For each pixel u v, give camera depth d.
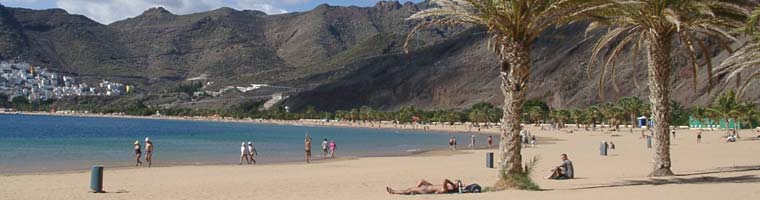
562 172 25.62
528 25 19.25
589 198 17.66
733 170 27.27
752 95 118.62
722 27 23.53
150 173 33.84
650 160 38.44
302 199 20.33
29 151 58.59
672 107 140.50
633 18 23.27
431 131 151.00
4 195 22.12
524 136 68.19
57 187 25.09
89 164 42.16
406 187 24.52
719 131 104.56
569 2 18.73
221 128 166.62
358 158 49.72
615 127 138.88
